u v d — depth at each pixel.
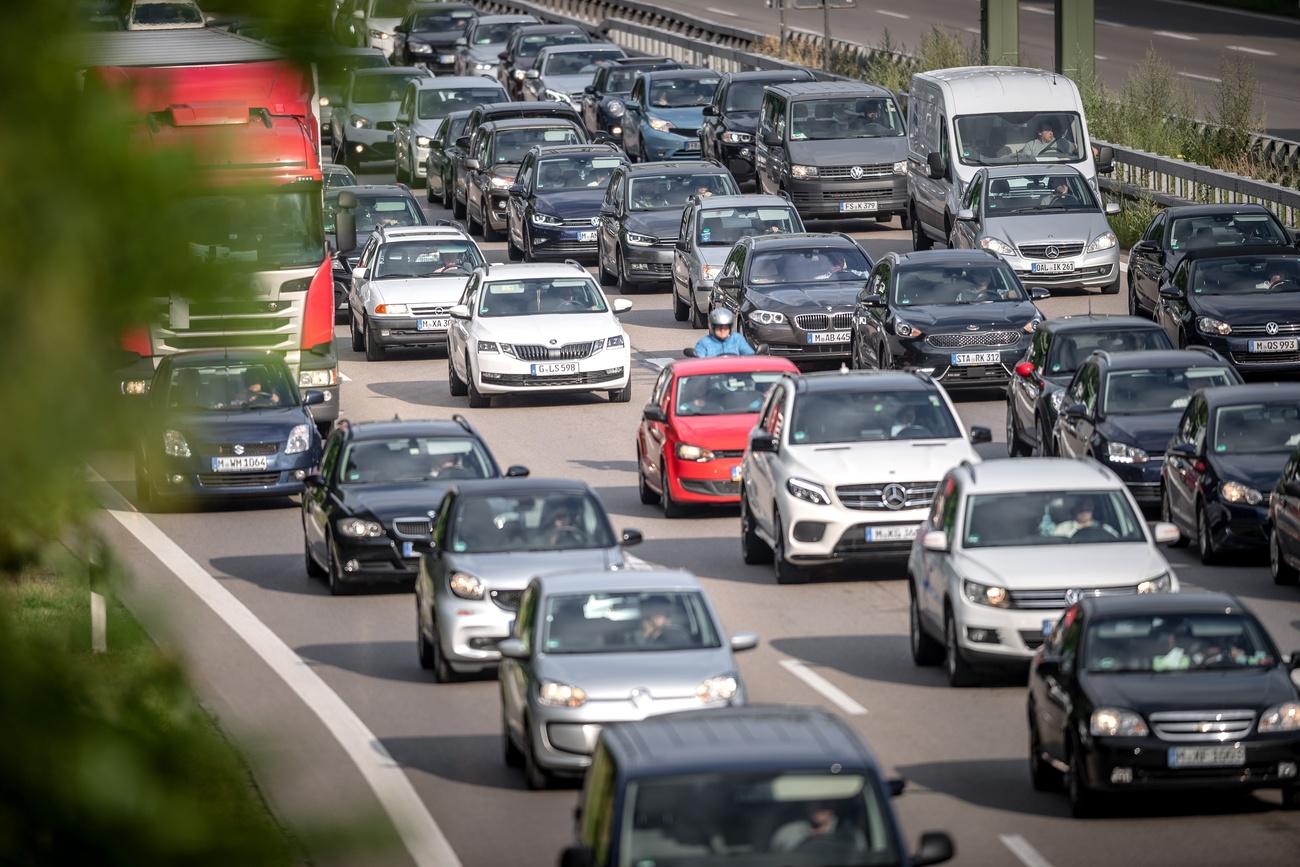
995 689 61.72
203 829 10.71
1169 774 46.78
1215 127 167.75
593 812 34.84
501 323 121.06
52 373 10.33
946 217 147.50
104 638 19.88
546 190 168.75
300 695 63.12
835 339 122.25
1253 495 77.00
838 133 168.50
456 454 82.25
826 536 76.25
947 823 47.78
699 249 142.00
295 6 10.47
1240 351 111.69
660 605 54.44
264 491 97.19
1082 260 136.62
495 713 60.81
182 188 10.63
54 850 10.55
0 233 10.28
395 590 80.19
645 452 95.50
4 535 10.84
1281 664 49.50
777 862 31.70
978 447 106.81
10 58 10.27
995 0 189.38
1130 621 50.19
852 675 64.00
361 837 11.36
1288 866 43.50
